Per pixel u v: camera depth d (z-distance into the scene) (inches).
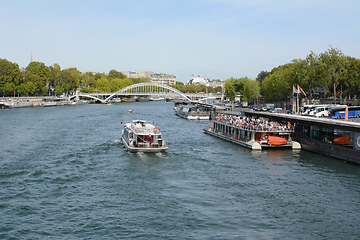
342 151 1934.1
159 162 1924.2
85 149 2277.3
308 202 1325.0
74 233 1073.5
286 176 1643.7
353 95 4662.9
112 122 4035.4
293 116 2539.4
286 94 4928.6
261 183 1544.0
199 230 1097.4
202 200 1344.7
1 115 4884.4
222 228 1111.6
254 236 1063.0
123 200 1343.5
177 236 1057.5
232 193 1421.0
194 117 4603.8
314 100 4458.7
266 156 2064.5
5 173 1684.3
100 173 1707.7
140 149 2145.7
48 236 1054.4
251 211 1242.6
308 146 2241.6
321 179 1590.8
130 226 1122.0
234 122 2662.4
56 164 1878.7
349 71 4163.4
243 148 2326.5
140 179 1611.7
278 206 1286.9
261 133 2345.0
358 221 1168.8
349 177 1611.7
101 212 1230.3
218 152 2193.7
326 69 4035.4
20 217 1183.6
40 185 1519.4
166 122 4156.0
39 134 2965.1
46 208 1262.3
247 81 6619.1
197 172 1726.1
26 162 1913.1
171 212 1231.5
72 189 1470.2
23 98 7391.7
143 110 6505.9
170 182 1566.2
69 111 5871.1
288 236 1064.8
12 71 7239.2
